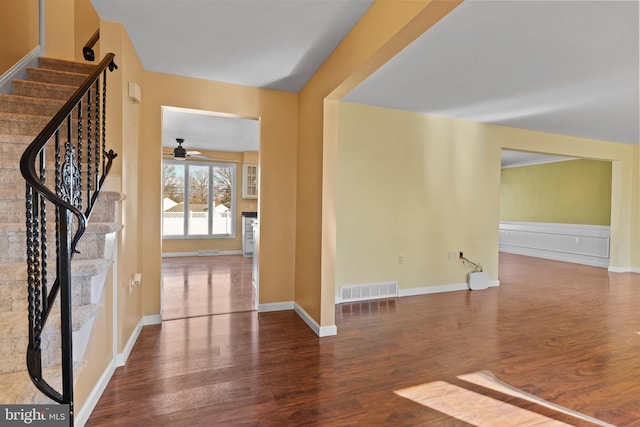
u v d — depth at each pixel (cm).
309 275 312
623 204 588
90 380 176
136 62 263
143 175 296
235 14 211
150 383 204
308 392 197
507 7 193
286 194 353
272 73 303
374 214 401
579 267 626
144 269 302
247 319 324
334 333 288
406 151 415
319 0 196
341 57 244
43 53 280
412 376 218
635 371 228
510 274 559
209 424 167
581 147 541
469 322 321
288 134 352
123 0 198
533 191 768
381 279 407
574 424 171
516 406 187
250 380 210
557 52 250
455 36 227
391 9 181
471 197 455
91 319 154
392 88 331
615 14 199
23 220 174
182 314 335
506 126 474
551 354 253
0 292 145
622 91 331
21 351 129
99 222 196
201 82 314
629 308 370
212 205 723
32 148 113
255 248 436
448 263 445
